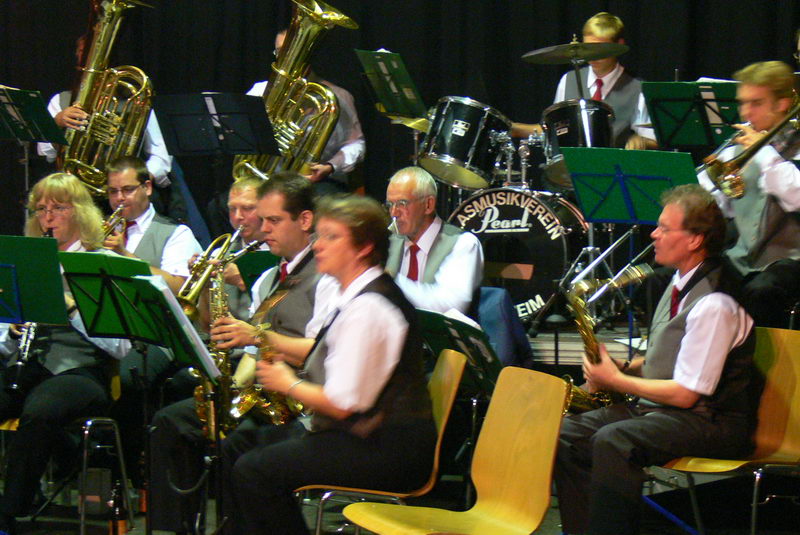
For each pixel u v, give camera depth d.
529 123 9.45
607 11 9.30
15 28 9.98
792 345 5.10
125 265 5.16
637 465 4.81
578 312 4.97
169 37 9.93
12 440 5.77
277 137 8.05
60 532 6.22
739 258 6.55
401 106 8.47
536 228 7.94
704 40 9.18
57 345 6.11
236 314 6.56
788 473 4.85
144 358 5.55
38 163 9.13
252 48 9.86
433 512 4.57
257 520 4.62
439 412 4.78
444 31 9.52
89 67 8.12
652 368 5.05
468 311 6.45
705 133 6.91
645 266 5.64
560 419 4.34
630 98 8.64
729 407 4.91
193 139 7.31
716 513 6.50
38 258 5.31
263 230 5.45
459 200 8.83
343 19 8.00
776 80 5.82
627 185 6.19
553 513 6.51
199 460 5.77
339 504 6.72
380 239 4.50
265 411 5.45
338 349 4.39
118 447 6.02
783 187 6.17
